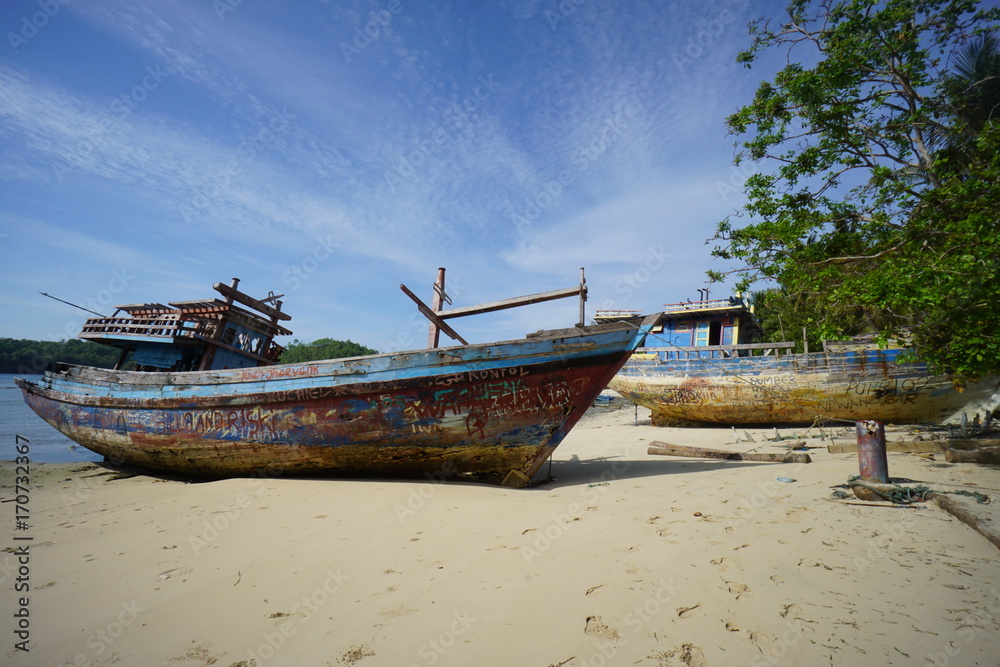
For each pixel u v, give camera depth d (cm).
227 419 853
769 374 1520
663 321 2214
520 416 747
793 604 279
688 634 253
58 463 1198
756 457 905
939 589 291
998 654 218
